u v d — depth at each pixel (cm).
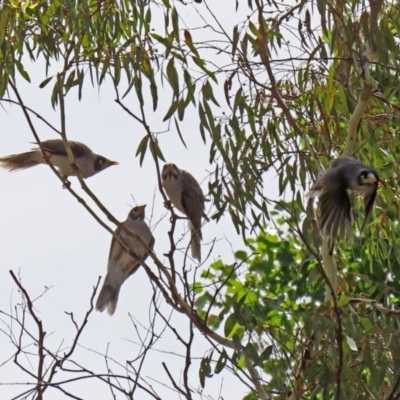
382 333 1009
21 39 1151
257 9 1085
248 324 984
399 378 945
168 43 1098
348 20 1085
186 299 983
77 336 933
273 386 989
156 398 904
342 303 974
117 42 1151
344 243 1096
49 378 915
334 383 959
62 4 1135
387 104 1145
